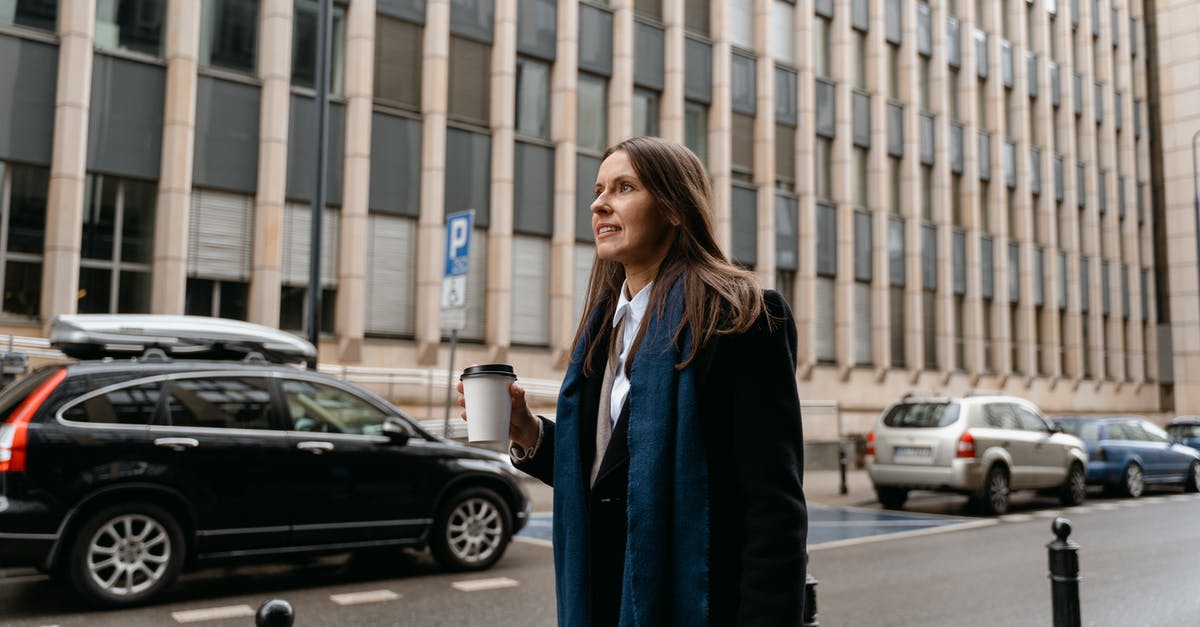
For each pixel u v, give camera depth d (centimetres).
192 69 1427
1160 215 3919
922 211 2695
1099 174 3562
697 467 146
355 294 1555
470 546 786
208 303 1444
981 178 2930
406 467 748
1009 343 2911
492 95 1762
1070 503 1424
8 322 1267
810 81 2355
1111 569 830
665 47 2067
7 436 589
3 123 1288
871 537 1046
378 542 732
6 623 588
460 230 1080
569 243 1814
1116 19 3803
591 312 179
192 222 1431
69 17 1334
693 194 166
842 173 2414
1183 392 3766
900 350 2544
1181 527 1152
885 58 2592
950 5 2889
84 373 632
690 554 144
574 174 1844
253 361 711
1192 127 3859
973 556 905
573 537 159
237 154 1475
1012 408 1345
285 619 203
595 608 154
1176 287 3838
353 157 1574
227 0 1492
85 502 607
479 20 1755
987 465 1252
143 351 743
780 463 144
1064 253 3262
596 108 1936
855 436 2197
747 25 2258
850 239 2398
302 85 1555
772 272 2211
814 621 364
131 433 630
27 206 1311
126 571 628
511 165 1756
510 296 1750
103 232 1367
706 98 2139
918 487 1270
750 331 149
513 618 611
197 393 670
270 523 680
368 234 1608
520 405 183
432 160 1656
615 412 162
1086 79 3497
